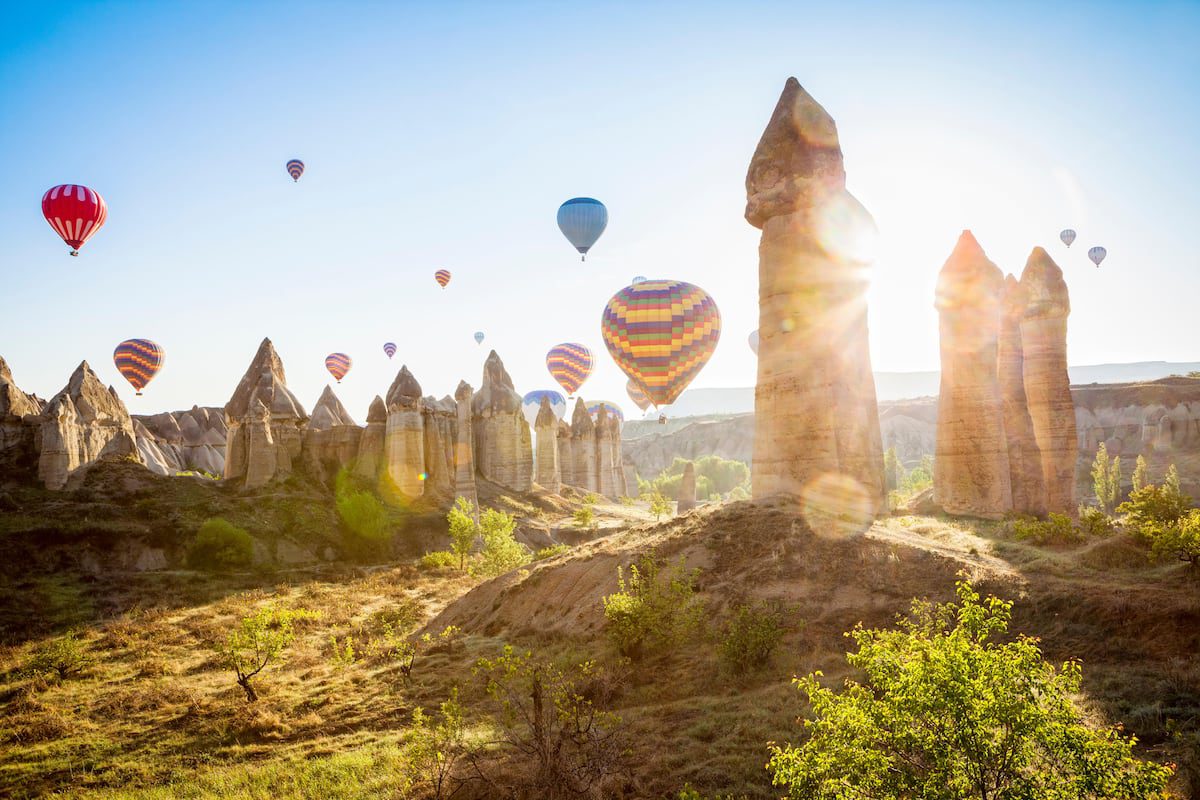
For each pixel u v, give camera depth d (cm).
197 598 3994
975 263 3600
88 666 2719
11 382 6431
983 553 2525
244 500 5809
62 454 5875
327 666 2577
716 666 1956
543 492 8556
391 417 6931
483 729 1705
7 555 4303
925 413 18100
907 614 2052
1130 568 2236
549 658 2267
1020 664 843
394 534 6059
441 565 5122
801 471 2956
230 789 1561
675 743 1488
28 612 3550
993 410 3509
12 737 1991
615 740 1416
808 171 3083
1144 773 779
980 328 3553
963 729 804
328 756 1730
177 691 2330
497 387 8869
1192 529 2158
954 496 3550
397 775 1488
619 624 2128
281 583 4525
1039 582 2083
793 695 1678
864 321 3120
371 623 3412
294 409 7025
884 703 876
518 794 1295
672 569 2575
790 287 3067
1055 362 4109
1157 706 1347
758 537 2639
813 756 895
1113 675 1541
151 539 4919
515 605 2898
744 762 1354
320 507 6022
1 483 5669
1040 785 809
